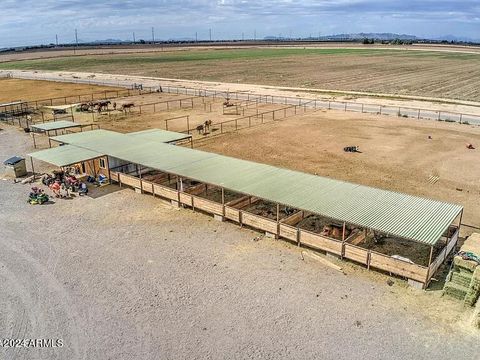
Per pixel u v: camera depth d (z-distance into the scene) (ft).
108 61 485.56
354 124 148.15
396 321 47.67
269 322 47.62
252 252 63.21
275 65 399.24
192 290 53.78
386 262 55.77
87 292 53.57
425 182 91.56
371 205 62.80
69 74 340.59
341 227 67.87
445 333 45.65
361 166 102.63
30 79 306.14
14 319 48.75
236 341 44.73
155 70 369.50
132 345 44.37
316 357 42.39
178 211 78.13
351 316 48.55
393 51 594.24
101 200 83.71
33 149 122.52
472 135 130.72
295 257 61.72
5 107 184.75
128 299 52.08
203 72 345.72
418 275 53.21
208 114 168.86
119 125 150.00
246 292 53.26
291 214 73.82
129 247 65.05
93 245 65.77
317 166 102.89
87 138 106.11
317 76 306.96
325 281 55.62
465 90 231.30
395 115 163.32
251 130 140.77
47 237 68.54
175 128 144.25
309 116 163.22
